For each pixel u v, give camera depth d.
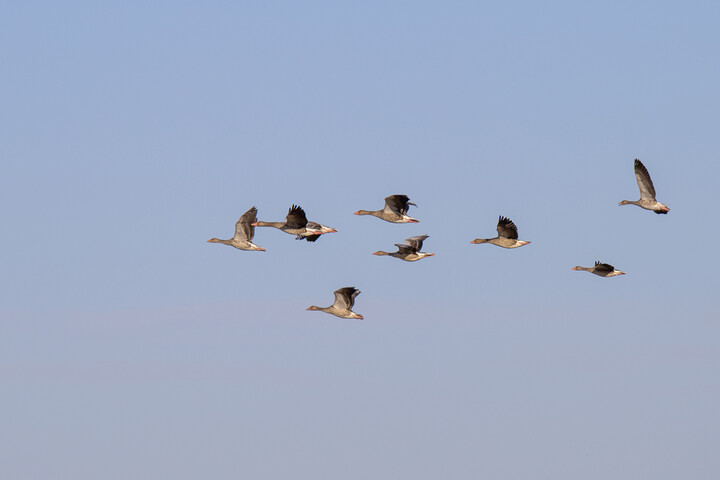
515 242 85.56
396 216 85.25
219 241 85.88
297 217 83.75
